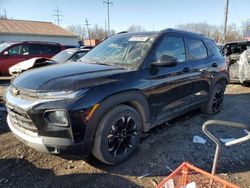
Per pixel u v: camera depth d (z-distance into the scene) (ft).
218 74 18.08
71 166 11.25
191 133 15.11
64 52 30.37
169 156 12.21
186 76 14.75
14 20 118.32
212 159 12.02
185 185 7.20
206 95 17.43
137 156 12.12
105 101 10.19
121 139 11.19
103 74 10.87
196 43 16.55
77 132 9.62
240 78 30.09
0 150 12.62
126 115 11.15
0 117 17.39
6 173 10.69
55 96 9.57
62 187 9.80
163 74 13.01
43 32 111.14
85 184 9.98
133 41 13.78
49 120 9.56
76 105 9.46
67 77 10.34
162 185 7.13
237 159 12.04
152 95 12.44
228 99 24.36
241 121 17.58
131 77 11.49
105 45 14.74
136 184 10.02
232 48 33.22
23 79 10.85
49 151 9.77
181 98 14.74
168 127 16.02
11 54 39.24
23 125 10.29
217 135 14.90
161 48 13.37
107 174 10.65
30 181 10.18
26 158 11.89
